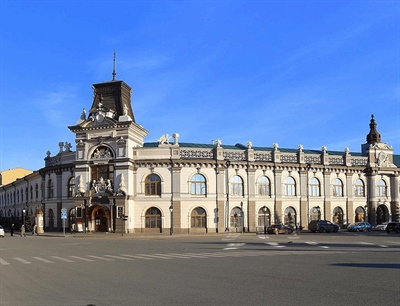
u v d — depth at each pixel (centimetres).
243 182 6675
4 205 11256
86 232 6356
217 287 1508
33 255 2870
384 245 3553
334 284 1544
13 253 3047
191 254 2802
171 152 6431
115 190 6272
